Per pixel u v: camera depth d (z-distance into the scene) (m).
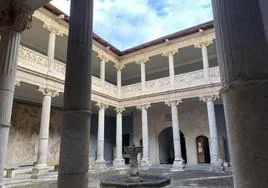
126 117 29.80
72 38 3.62
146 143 21.22
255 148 1.75
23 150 18.88
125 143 29.31
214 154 17.22
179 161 18.67
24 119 19.38
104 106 21.48
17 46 5.67
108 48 22.06
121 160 21.97
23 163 18.67
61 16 16.78
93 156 26.66
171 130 28.36
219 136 22.17
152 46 22.09
